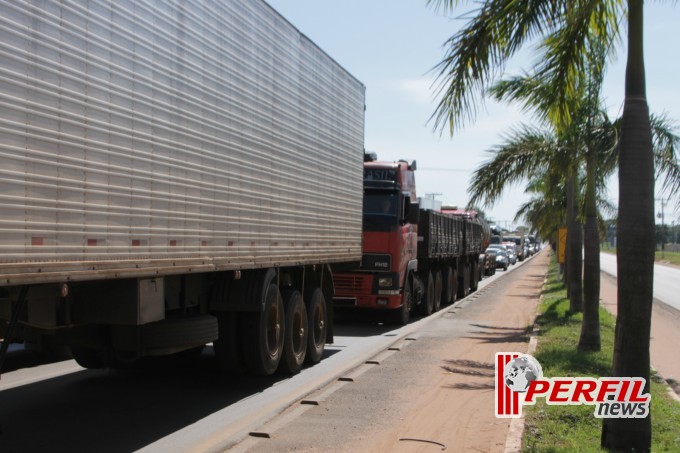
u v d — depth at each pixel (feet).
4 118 14.71
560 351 39.83
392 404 27.40
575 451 20.44
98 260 18.02
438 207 94.68
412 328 55.62
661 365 41.34
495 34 22.22
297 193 32.91
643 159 19.89
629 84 20.11
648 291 20.04
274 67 30.04
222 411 26.23
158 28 20.97
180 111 22.29
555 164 43.96
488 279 135.95
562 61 24.72
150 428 23.75
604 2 23.22
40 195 15.85
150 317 21.62
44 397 28.32
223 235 25.44
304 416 25.39
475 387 30.83
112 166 18.65
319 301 37.70
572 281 62.44
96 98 17.90
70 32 16.85
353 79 42.29
